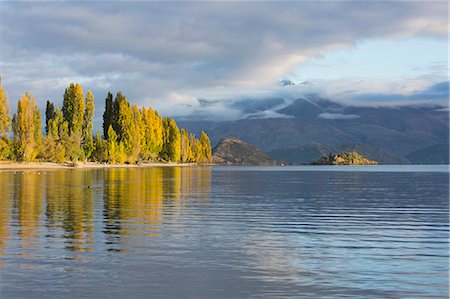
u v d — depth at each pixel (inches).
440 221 914.7
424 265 549.0
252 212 1037.8
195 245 650.2
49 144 4170.8
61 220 858.1
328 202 1291.8
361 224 869.8
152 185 1956.2
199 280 476.7
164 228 789.9
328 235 746.8
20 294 422.9
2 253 580.4
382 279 489.4
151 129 5487.2
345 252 617.0
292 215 992.9
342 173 4539.9
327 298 426.9
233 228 806.5
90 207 1069.1
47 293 426.6
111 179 2373.3
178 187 1861.5
